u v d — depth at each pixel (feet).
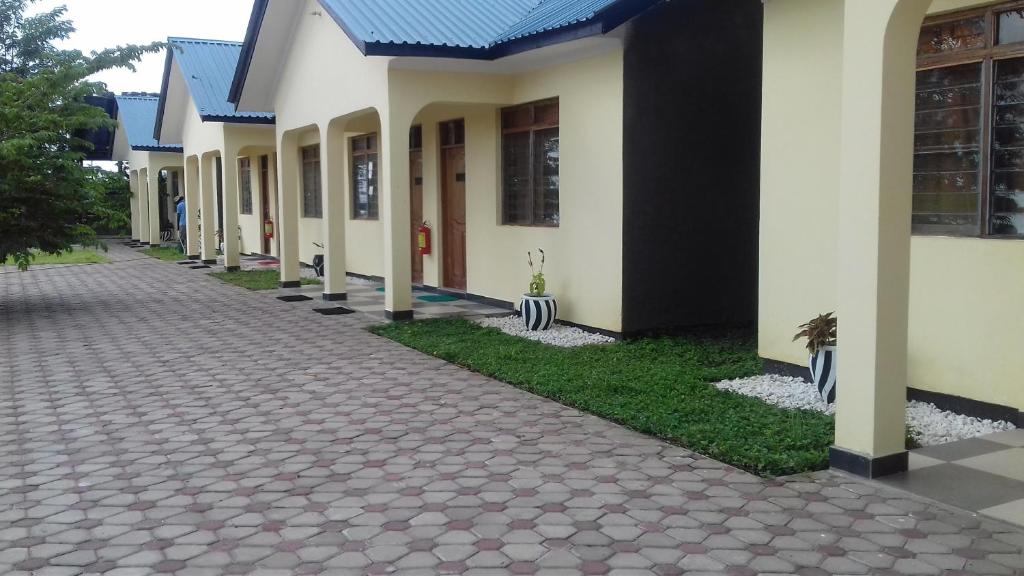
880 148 15.66
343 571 12.71
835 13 22.13
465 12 37.35
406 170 35.42
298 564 12.97
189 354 29.48
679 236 32.30
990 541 13.48
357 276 53.62
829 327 20.85
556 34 29.71
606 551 13.29
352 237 53.98
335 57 39.93
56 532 14.28
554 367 25.94
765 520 14.40
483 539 13.80
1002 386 19.20
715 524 14.28
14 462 17.98
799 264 23.71
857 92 15.96
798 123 23.43
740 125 33.45
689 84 31.91
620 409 20.99
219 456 18.22
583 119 32.42
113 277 56.85
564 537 13.84
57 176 42.09
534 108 36.06
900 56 15.69
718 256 33.37
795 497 15.42
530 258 36.35
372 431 19.94
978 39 19.81
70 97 42.91
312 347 30.53
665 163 31.65
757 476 16.56
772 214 24.48
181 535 14.11
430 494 15.83
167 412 21.85
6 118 39.70
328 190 42.42
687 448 18.42
